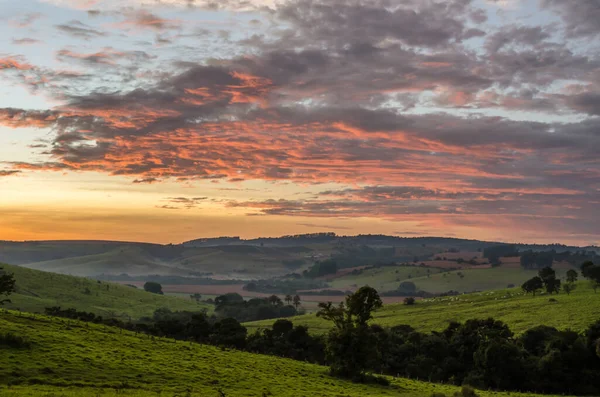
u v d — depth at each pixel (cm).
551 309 17362
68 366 6612
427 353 12488
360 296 9569
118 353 7775
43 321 9212
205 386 6694
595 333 10569
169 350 8831
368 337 9200
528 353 11250
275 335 14038
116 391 5844
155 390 6175
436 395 7456
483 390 9750
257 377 7706
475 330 12681
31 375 6069
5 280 9825
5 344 7050
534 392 10100
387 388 8400
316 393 7056
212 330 14350
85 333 8869
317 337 13650
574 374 10262
